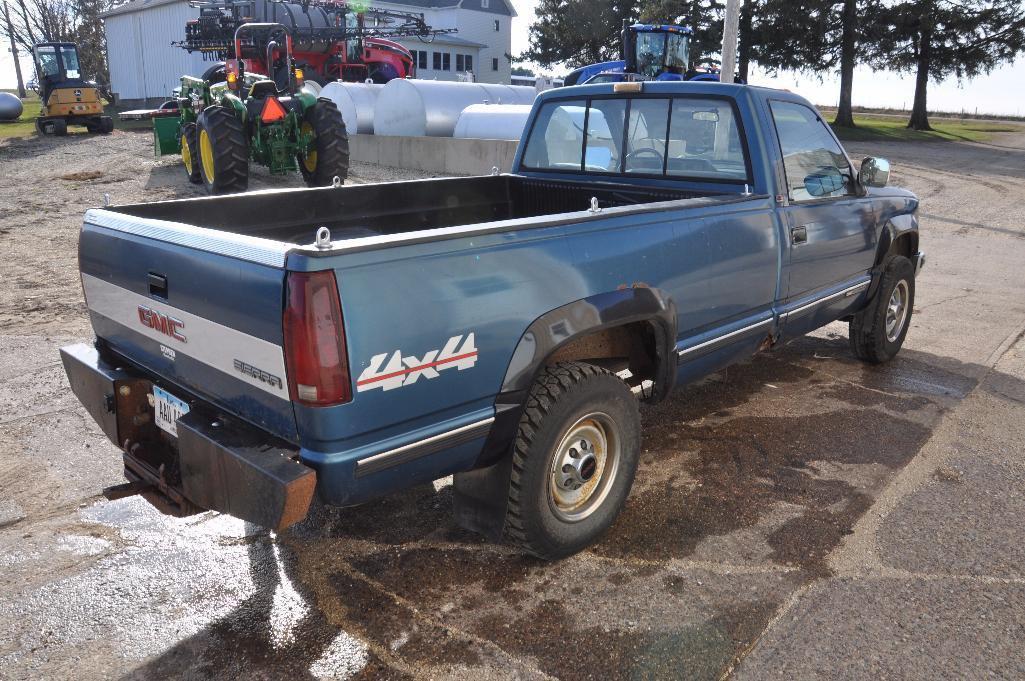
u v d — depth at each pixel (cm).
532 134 527
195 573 329
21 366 570
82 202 1289
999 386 545
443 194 490
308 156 1377
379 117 1827
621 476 345
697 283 372
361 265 247
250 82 1350
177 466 314
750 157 423
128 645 284
